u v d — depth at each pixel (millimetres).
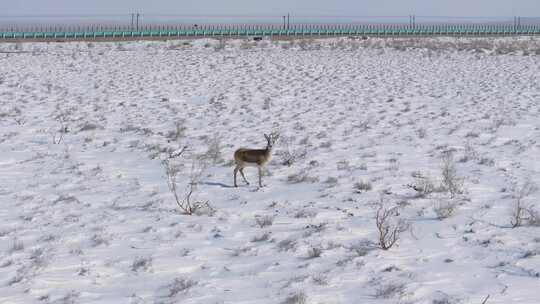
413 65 60469
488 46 85875
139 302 10656
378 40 98000
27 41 88375
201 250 13453
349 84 46906
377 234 14516
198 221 15609
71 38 92562
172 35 101688
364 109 35469
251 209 16688
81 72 54250
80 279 11719
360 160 22703
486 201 17422
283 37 101562
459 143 25875
